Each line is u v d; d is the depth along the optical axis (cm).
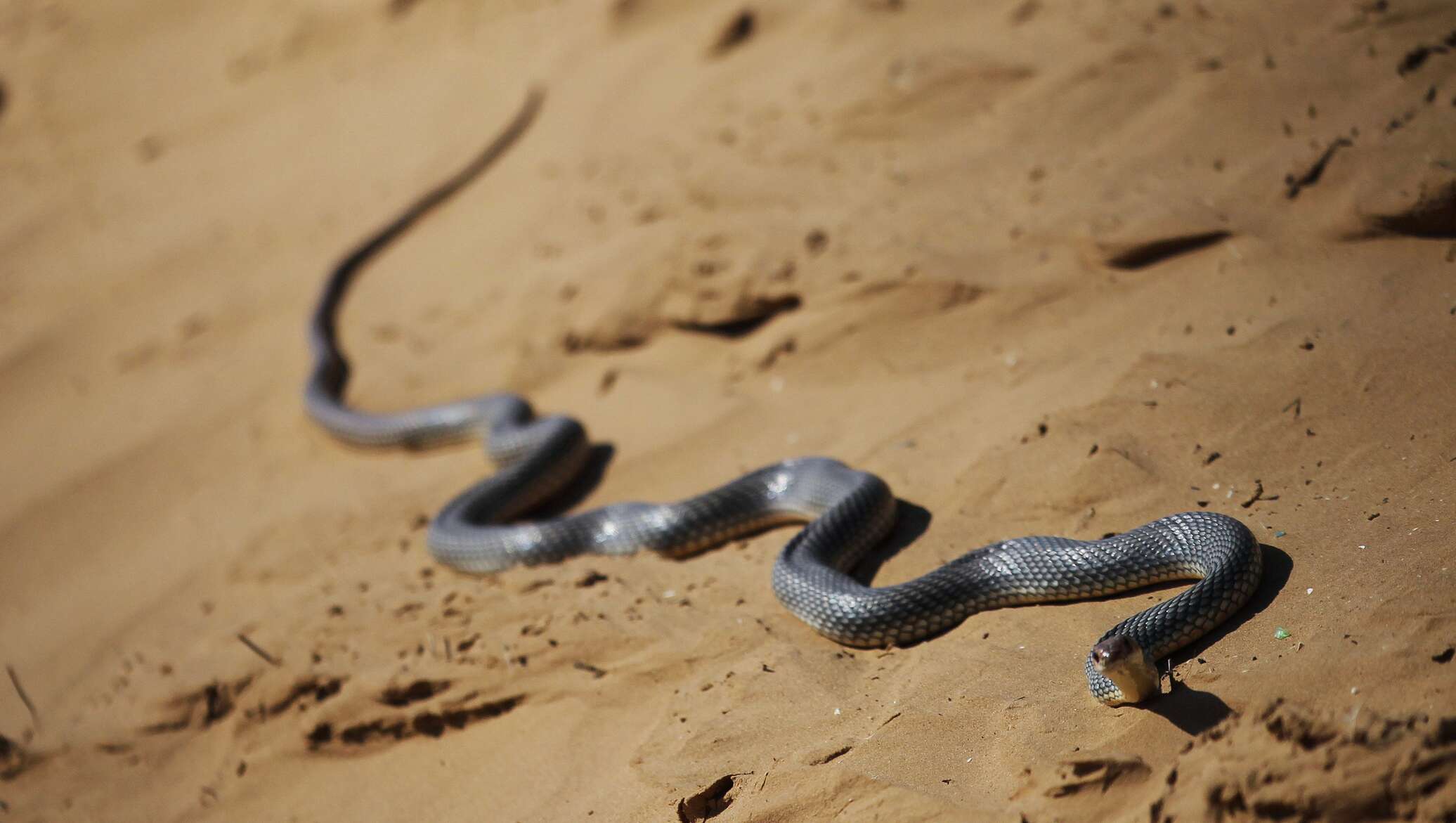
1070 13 1439
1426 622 567
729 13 1736
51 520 1559
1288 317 886
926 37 1520
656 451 1151
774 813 611
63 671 1195
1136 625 629
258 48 2639
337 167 2111
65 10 3061
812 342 1158
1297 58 1145
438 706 823
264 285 1888
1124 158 1161
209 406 1672
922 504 891
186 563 1323
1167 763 547
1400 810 466
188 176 2358
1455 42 1065
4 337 2053
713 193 1416
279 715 899
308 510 1329
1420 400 759
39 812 905
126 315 2002
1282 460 766
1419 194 888
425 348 1528
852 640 755
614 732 747
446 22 2331
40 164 2652
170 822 848
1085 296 1043
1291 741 497
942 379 1048
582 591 905
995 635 708
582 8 2086
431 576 1073
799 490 955
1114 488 796
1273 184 1014
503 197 1738
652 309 1301
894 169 1323
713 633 789
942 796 579
